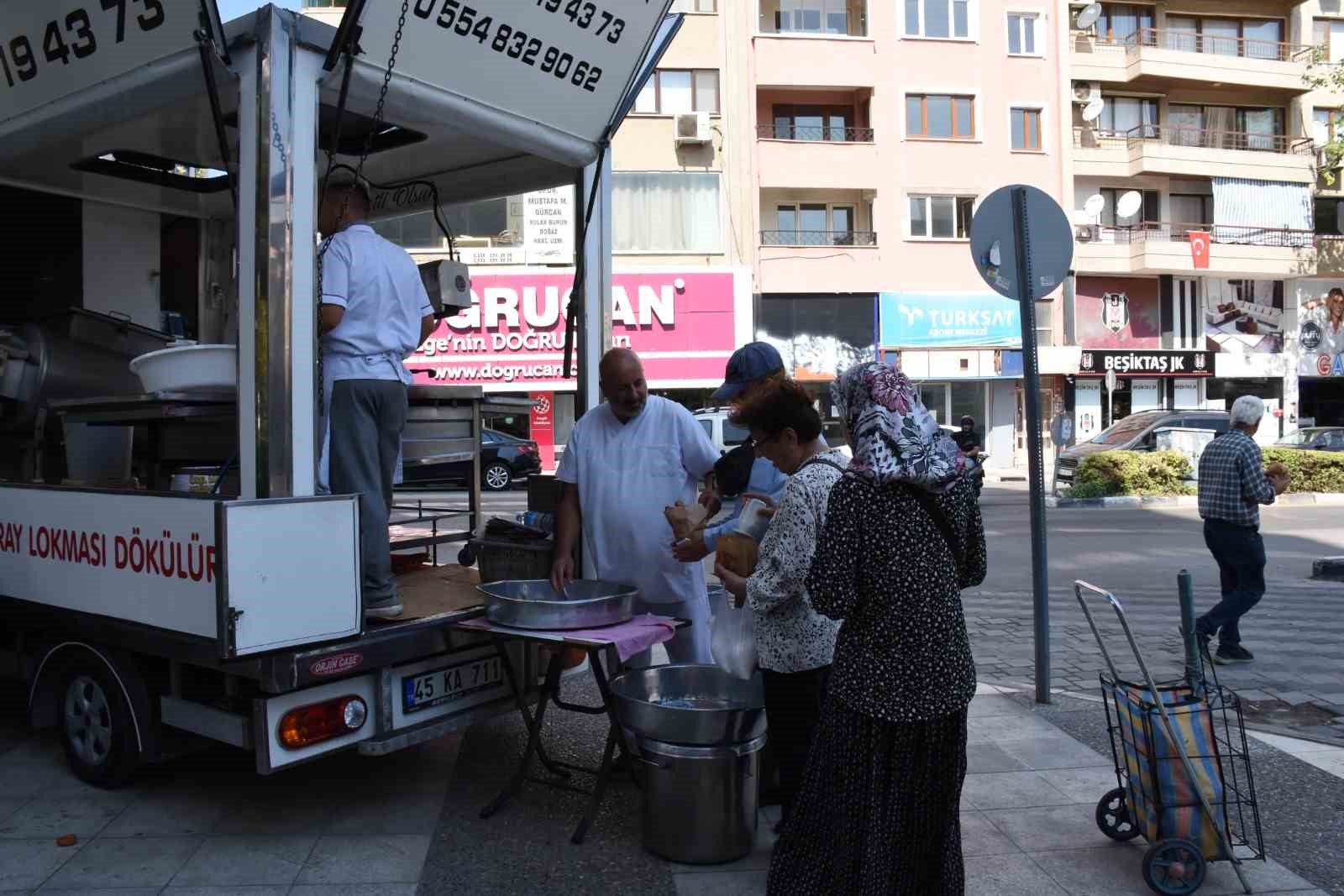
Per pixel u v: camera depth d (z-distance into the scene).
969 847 3.74
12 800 4.16
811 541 3.21
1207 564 11.12
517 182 5.39
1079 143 28.92
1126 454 18.61
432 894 3.39
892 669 2.76
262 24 3.38
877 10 26.56
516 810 4.12
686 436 4.35
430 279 4.97
